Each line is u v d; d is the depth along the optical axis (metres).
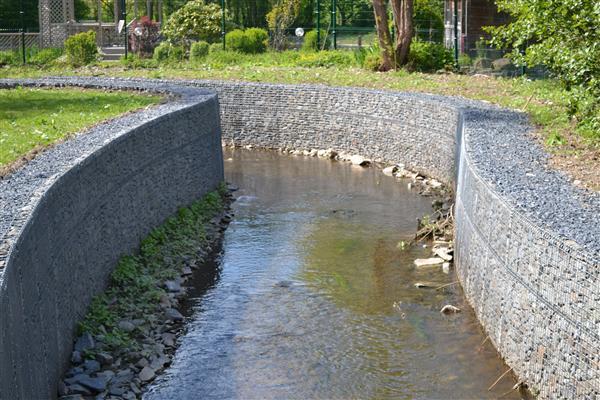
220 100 22.00
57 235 7.89
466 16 28.03
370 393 8.12
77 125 12.79
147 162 11.95
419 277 11.52
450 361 8.76
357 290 11.04
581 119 13.12
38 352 6.73
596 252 6.73
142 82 20.81
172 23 32.00
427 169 17.69
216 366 8.73
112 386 7.96
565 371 6.95
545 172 10.20
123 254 10.71
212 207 15.07
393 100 18.78
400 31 25.05
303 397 8.06
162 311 10.05
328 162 19.86
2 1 32.88
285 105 21.25
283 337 9.50
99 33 32.88
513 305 8.23
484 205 9.45
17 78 22.30
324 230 13.96
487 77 22.69
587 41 11.79
